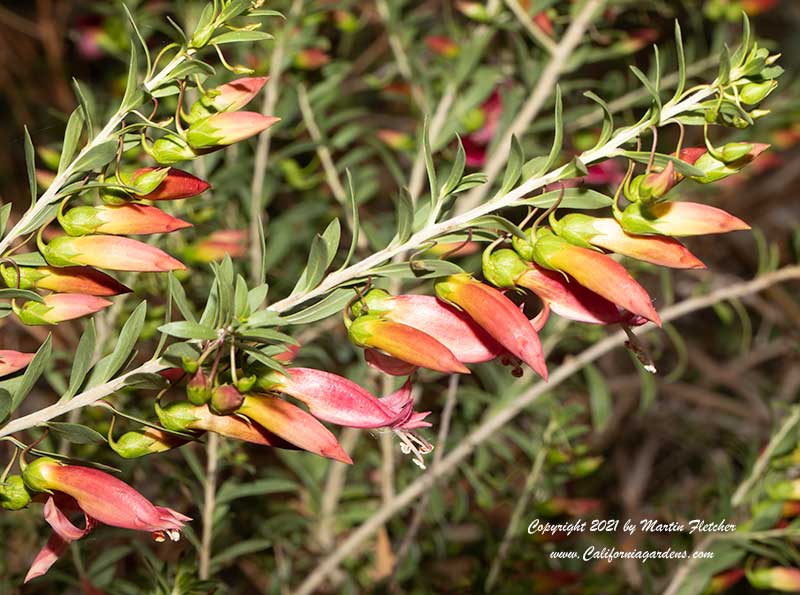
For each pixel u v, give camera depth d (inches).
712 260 41.9
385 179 34.7
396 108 35.5
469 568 26.4
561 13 24.6
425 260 13.5
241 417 13.5
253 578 25.9
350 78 34.3
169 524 13.3
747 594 25.4
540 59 24.4
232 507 22.4
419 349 13.4
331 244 13.7
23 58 36.6
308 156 25.3
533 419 26.8
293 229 25.6
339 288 13.9
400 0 24.9
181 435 13.6
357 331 13.5
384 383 22.7
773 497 20.4
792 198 41.6
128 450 13.6
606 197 13.6
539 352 13.2
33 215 13.5
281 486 19.4
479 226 13.9
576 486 32.4
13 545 22.5
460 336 13.7
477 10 22.9
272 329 13.4
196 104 13.7
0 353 13.8
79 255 13.4
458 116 22.6
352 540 22.4
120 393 19.4
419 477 23.2
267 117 13.5
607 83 24.5
